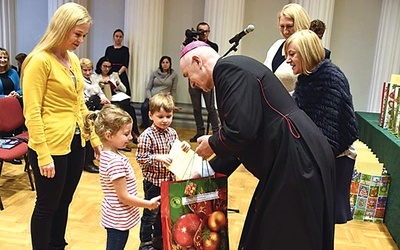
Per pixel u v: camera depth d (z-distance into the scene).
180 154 1.92
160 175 2.34
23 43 6.77
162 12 6.27
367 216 3.34
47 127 2.05
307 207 1.56
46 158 2.02
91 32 6.66
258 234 1.63
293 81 2.54
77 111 2.21
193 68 1.67
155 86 5.94
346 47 6.13
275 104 1.58
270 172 1.61
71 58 2.20
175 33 6.46
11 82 4.48
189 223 1.72
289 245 1.58
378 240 3.01
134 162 4.53
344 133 1.88
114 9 6.55
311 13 5.72
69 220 3.01
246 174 4.29
